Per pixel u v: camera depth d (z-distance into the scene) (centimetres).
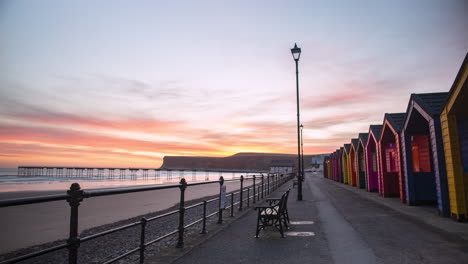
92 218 1803
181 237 675
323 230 842
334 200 1630
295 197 1873
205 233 820
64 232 1422
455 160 945
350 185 2967
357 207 1323
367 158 2214
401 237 734
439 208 1040
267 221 845
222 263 556
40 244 1161
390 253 599
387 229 832
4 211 2167
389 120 1579
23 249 1074
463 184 931
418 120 1281
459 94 876
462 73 848
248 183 6656
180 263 556
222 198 993
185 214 1745
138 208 2319
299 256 593
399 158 1477
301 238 750
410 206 1322
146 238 1093
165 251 641
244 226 936
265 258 585
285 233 813
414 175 1366
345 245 670
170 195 3634
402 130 1399
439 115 1026
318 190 2441
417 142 1537
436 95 1145
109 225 1512
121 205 2548
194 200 2855
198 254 618
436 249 621
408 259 558
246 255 607
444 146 998
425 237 729
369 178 2198
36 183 8219
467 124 959
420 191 1350
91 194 383
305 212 1202
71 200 363
